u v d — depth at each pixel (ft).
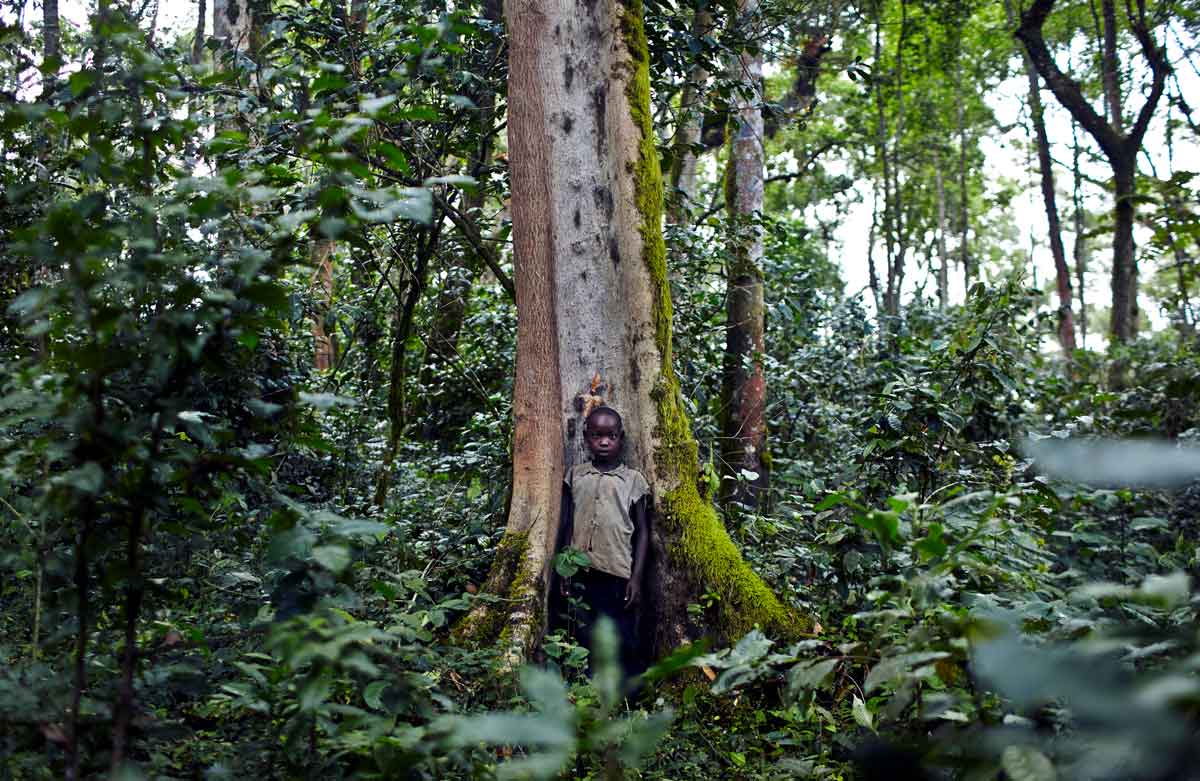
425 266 20.44
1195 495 20.01
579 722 6.62
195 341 7.14
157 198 7.98
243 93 16.70
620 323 18.12
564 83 18.43
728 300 26.86
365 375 25.93
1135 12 53.98
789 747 12.68
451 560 17.01
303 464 20.80
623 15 18.51
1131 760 4.38
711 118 25.34
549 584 16.51
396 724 8.43
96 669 8.65
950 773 6.81
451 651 11.87
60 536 8.82
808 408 29.99
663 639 16.57
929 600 7.86
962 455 19.43
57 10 13.67
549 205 18.38
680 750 12.16
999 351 20.90
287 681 8.49
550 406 17.48
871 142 71.26
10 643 10.59
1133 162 42.42
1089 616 8.57
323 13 19.17
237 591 13.05
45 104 8.40
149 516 9.29
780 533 19.57
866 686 7.00
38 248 7.03
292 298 17.25
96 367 6.92
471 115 20.21
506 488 20.72
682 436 17.70
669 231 24.84
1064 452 4.77
